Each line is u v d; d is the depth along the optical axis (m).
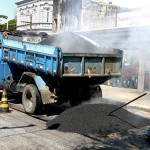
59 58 8.31
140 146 6.52
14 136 6.92
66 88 9.37
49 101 9.09
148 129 7.30
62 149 6.09
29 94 9.48
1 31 11.52
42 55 8.89
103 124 7.72
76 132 7.35
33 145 6.31
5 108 9.61
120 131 7.54
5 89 10.67
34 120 8.67
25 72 9.70
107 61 9.44
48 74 8.73
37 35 11.24
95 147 6.30
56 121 7.96
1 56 10.88
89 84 9.91
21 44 9.80
